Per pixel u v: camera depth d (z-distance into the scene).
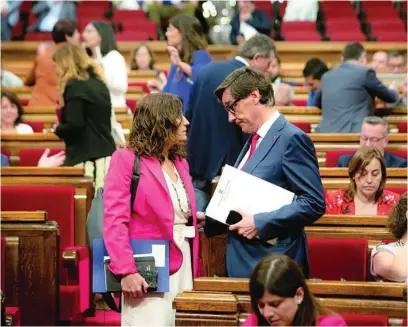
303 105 8.55
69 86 5.45
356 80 6.69
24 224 4.32
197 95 4.66
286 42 12.15
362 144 5.45
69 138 5.52
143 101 3.58
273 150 3.36
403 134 5.96
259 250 3.37
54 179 5.14
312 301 2.90
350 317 3.14
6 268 4.29
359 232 4.10
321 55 12.14
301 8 13.43
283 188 3.37
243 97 3.37
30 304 4.30
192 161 4.68
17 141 6.46
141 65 9.93
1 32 12.64
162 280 3.52
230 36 12.02
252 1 13.59
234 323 3.10
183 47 5.67
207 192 4.68
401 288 3.13
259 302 2.86
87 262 4.74
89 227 3.77
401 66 8.83
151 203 3.51
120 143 5.77
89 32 7.07
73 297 4.58
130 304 3.59
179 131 3.59
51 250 4.31
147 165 3.53
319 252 4.02
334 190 4.80
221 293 3.21
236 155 4.63
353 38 12.58
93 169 5.49
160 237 3.54
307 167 3.32
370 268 3.95
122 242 3.46
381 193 4.58
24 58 12.25
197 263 3.67
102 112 5.52
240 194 3.37
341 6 13.83
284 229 3.31
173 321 3.58
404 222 3.54
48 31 12.86
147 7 13.52
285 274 2.84
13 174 5.17
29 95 8.77
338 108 6.71
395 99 6.85
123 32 12.46
